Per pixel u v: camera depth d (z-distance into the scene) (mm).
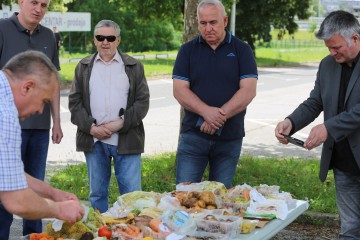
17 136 3443
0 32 5953
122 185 6438
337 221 7535
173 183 9148
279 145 13234
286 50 64500
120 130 6293
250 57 6164
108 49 6273
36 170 6141
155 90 23578
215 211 4648
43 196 4117
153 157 10938
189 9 8812
